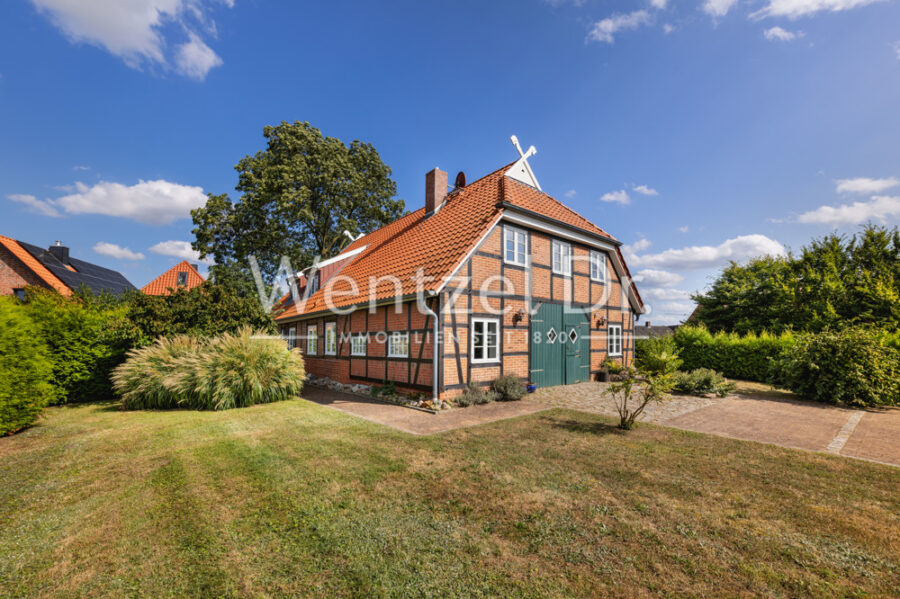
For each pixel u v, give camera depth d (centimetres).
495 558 286
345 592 248
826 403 935
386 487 415
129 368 895
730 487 416
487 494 397
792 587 252
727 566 275
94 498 390
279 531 325
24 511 363
